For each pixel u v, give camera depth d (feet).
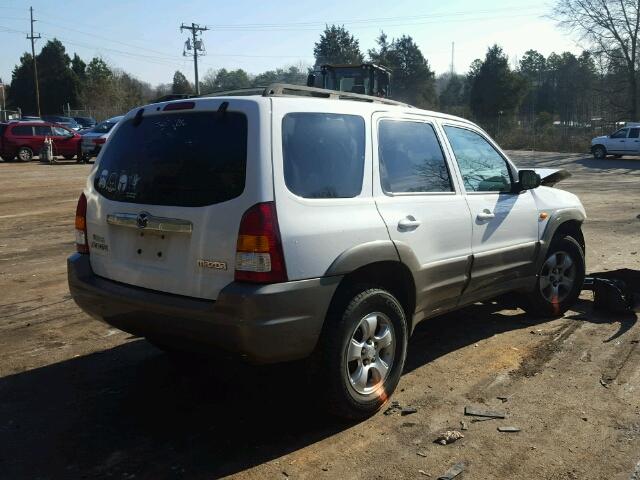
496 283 16.56
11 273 24.85
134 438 11.96
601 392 13.83
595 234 34.73
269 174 11.01
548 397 13.60
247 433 12.15
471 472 10.72
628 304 19.42
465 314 19.79
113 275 12.95
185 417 12.84
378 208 12.73
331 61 240.53
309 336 11.35
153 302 11.68
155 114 12.77
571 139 138.41
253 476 10.65
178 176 11.85
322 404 12.05
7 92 281.13
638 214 43.14
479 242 15.56
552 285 19.08
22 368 15.39
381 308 12.68
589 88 171.83
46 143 88.94
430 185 14.44
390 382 13.16
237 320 10.69
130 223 12.31
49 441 11.84
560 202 19.04
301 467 10.93
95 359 15.99
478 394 13.80
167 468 10.91
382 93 50.24
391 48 236.02
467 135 16.29
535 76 261.24
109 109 230.27
